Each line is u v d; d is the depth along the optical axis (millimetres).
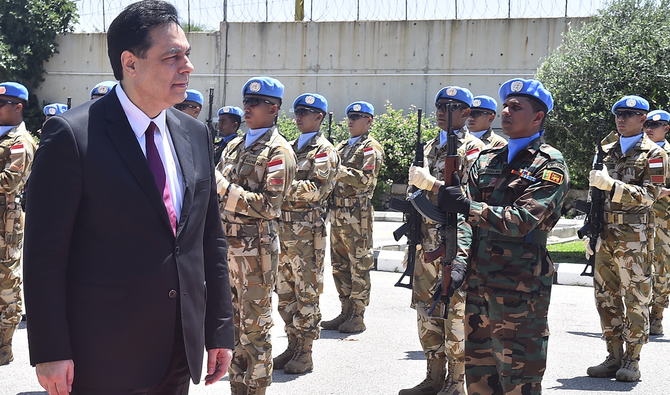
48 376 2174
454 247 3551
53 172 2211
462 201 3438
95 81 21578
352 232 6652
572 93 13570
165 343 2363
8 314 5410
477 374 3697
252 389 4246
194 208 2479
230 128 6805
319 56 20359
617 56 13383
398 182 18438
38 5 20938
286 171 4254
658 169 5438
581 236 5680
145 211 2299
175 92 2379
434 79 19625
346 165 6871
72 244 2277
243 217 4238
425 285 4805
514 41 18938
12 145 5465
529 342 3533
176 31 2383
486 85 19234
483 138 6523
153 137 2428
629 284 5289
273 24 20531
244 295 4234
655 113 7355
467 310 3730
